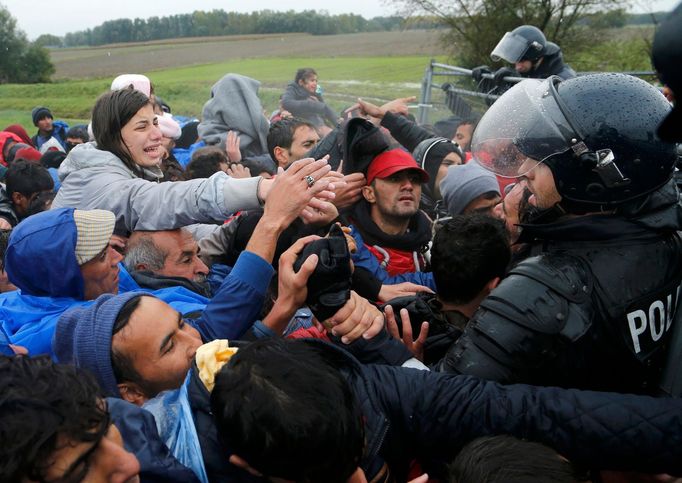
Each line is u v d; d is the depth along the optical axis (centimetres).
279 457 93
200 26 5409
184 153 543
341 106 1055
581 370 119
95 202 217
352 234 219
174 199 198
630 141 117
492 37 907
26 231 170
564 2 870
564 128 121
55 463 79
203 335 149
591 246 122
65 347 139
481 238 159
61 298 174
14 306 174
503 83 482
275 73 2080
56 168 554
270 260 157
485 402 112
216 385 100
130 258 201
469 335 125
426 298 177
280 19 5162
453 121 537
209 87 1709
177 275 204
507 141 132
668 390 123
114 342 127
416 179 223
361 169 222
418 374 120
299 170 163
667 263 122
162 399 122
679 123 92
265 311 201
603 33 903
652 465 108
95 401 86
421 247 234
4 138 666
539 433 109
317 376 98
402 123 314
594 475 138
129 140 232
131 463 87
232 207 191
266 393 95
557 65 484
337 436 94
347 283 138
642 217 123
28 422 78
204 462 108
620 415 107
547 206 130
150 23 5553
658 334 121
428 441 117
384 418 112
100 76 3180
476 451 99
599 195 121
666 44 86
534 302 117
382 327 141
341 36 3856
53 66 3191
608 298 117
